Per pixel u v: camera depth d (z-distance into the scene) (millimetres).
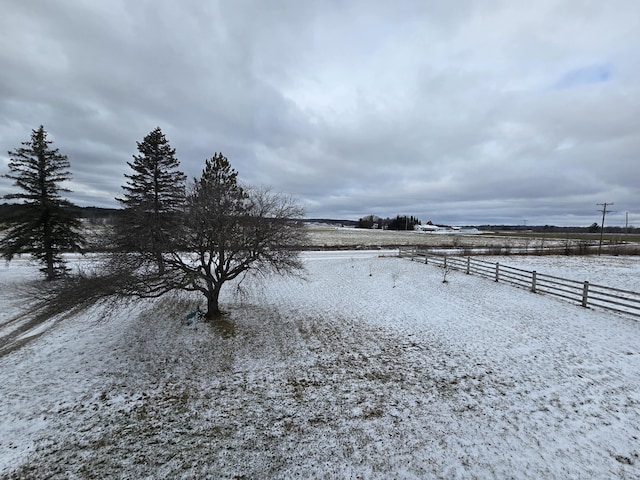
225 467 5102
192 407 6844
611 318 11555
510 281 17422
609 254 32438
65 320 12742
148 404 6980
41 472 5031
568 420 5988
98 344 10305
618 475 4680
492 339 10188
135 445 5637
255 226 11641
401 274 21609
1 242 20297
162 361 9141
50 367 8742
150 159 22938
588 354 8680
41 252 20219
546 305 13508
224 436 5859
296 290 18359
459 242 45000
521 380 7539
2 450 5539
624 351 8750
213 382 7953
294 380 8016
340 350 9883
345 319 12984
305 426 6129
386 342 10461
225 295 16875
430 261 26109
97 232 11953
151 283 10539
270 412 6621
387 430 5949
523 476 4762
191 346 10164
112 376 8266
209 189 11211
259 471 5020
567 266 23188
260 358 9352
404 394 7207
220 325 11883
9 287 18047
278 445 5602
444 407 6629
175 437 5848
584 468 4844
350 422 6219
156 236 10633
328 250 38062
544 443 5426
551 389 7066
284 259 12383
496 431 5793
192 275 11039
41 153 20594
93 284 9031
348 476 4898
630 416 6004
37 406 6891
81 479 4875
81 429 6105
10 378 8141
